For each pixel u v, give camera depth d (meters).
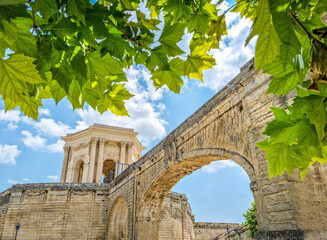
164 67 2.34
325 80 1.46
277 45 1.16
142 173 29.83
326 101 1.98
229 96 17.56
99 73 2.21
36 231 37.44
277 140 2.22
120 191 35.28
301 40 1.48
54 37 1.85
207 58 2.40
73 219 38.47
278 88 1.84
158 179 26.30
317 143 2.10
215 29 2.04
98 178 51.75
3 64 1.56
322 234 11.56
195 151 20.64
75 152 56.69
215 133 18.84
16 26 1.62
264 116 14.57
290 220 11.89
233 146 16.91
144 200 28.69
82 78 2.06
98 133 55.94
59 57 1.95
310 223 11.70
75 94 2.34
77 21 1.92
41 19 1.80
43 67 1.89
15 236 34.44
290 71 1.74
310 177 12.62
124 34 2.24
